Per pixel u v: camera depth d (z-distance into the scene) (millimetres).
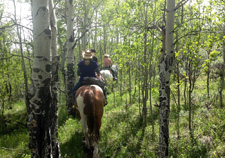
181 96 8047
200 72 5789
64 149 5270
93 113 4262
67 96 8422
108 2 10195
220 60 10703
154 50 5719
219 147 4348
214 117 5672
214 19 5004
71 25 8023
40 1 2826
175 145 4797
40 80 3000
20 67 10773
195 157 4270
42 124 3111
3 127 8430
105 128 6383
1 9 8719
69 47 8195
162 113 3795
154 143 5098
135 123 6438
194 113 6305
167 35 3594
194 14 4695
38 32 2889
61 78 13461
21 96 14391
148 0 5125
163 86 3742
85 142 5223
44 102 3082
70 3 7836
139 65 6398
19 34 6957
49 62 3033
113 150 5109
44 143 3148
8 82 10461
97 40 19047
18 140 6699
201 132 5043
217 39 4488
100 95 4719
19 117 9641
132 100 8922
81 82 5301
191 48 4863
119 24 5664
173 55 3637
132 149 4973
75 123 7227
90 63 5324
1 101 8844
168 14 3555
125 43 5531
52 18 4105
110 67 11008
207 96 7512
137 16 5301
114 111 7945
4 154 5473
